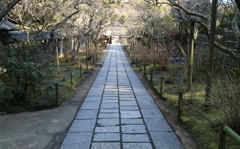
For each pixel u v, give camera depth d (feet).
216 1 16.60
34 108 19.45
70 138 13.56
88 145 12.63
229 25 36.45
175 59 39.19
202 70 29.89
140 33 74.08
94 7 62.08
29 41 20.48
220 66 27.96
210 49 16.90
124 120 16.71
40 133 14.37
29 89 19.94
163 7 63.26
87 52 59.57
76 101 22.22
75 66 47.21
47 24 36.14
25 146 12.63
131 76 38.65
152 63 48.01
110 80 34.83
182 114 17.01
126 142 13.02
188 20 25.73
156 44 46.24
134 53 66.85
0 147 12.46
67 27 47.06
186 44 47.62
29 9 34.01
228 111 12.91
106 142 13.01
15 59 18.54
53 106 20.17
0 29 34.55
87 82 33.14
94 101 22.24
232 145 11.73
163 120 16.71
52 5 35.55
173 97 22.15
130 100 22.67
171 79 29.40
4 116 17.43
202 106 16.99
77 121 16.51
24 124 15.88
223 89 14.05
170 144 12.79
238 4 16.97
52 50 46.09
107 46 124.77
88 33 57.82
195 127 14.47
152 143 12.91
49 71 21.08
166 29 51.70
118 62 59.98
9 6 17.10
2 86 19.22
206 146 12.11
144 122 16.29
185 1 46.16
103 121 16.49
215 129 13.79
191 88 22.06
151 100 22.63
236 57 19.88
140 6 60.34
